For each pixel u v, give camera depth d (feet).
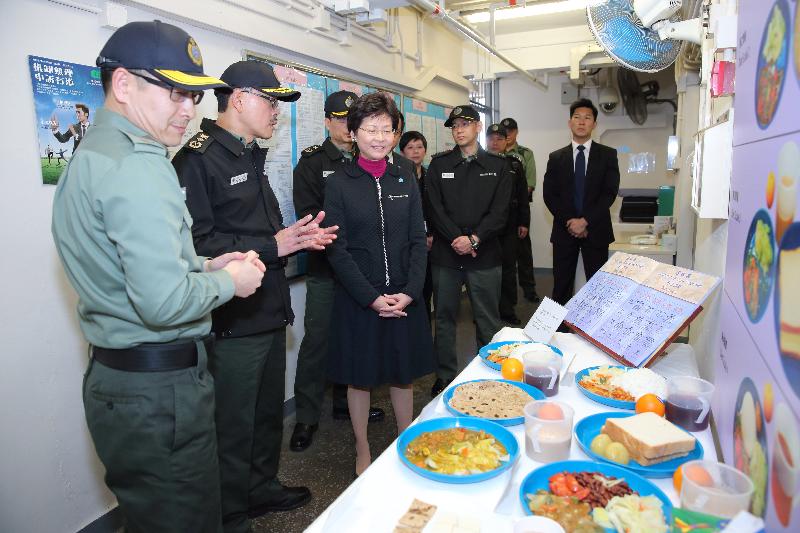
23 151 5.17
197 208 5.41
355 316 6.53
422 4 10.11
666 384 4.06
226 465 5.87
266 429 6.59
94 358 4.03
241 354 5.76
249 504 6.68
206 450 4.15
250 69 5.66
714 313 4.85
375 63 12.01
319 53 9.79
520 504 2.79
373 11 10.25
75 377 5.82
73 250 3.68
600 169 11.42
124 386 3.81
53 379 5.60
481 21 16.55
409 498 2.82
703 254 6.62
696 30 6.32
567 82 21.42
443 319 9.96
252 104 5.69
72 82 5.57
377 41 12.00
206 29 7.43
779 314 2.35
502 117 22.74
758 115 2.95
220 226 5.69
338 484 7.47
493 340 5.68
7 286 5.14
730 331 3.68
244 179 5.79
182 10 6.72
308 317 8.54
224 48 7.77
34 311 5.38
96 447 4.03
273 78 5.82
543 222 22.67
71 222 3.61
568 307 6.18
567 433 3.24
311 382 8.57
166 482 3.94
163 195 3.51
